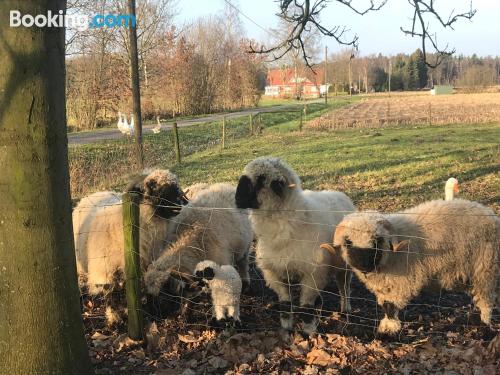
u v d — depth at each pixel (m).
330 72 62.78
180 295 3.03
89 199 3.77
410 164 8.99
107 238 3.10
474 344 2.71
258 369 2.58
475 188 6.96
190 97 28.53
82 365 2.18
